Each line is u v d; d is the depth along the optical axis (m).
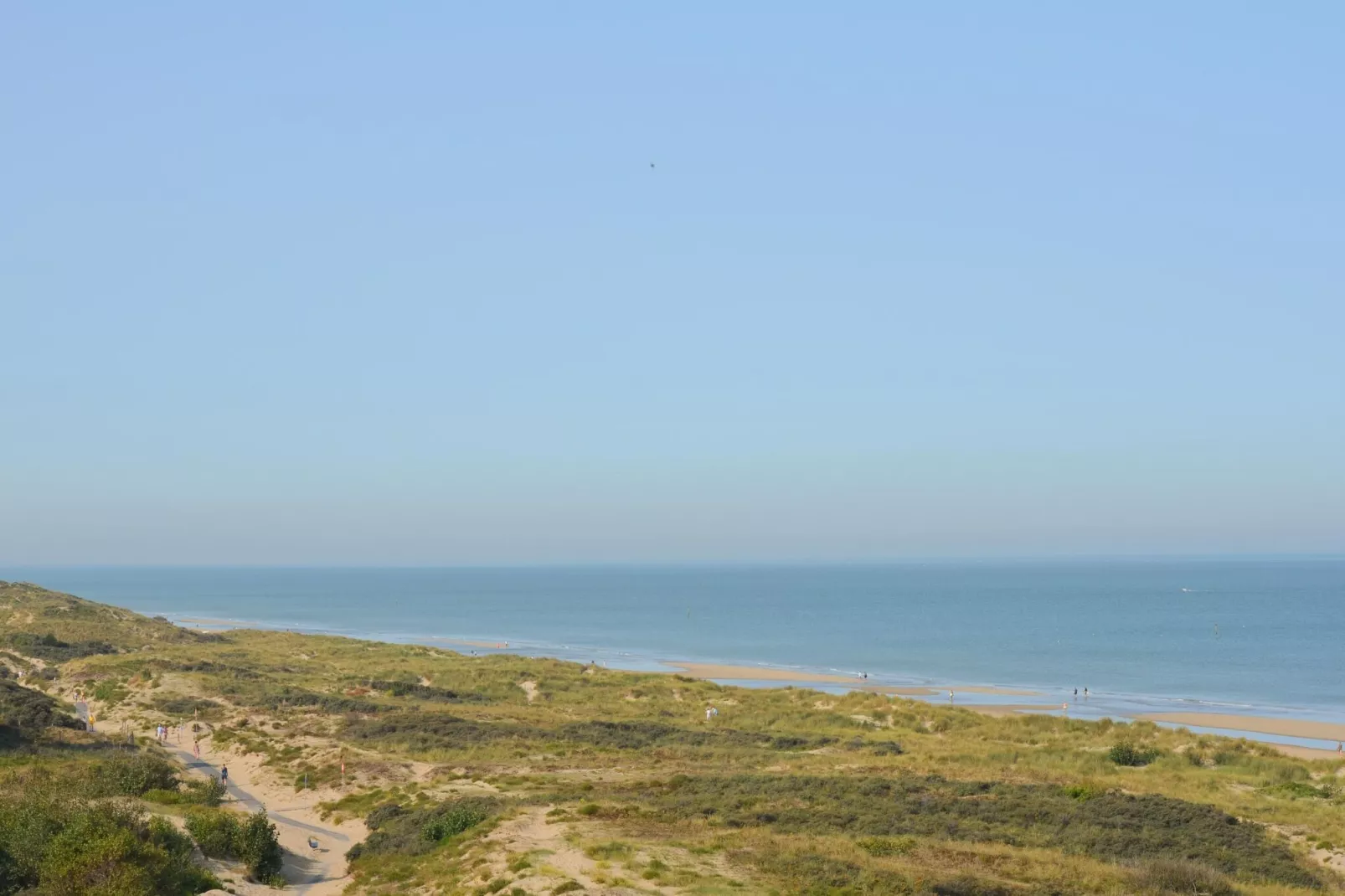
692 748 62.91
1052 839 37.38
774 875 29.64
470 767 53.88
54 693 87.81
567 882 28.70
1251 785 52.81
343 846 42.09
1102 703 101.56
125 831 31.36
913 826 38.38
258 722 70.69
